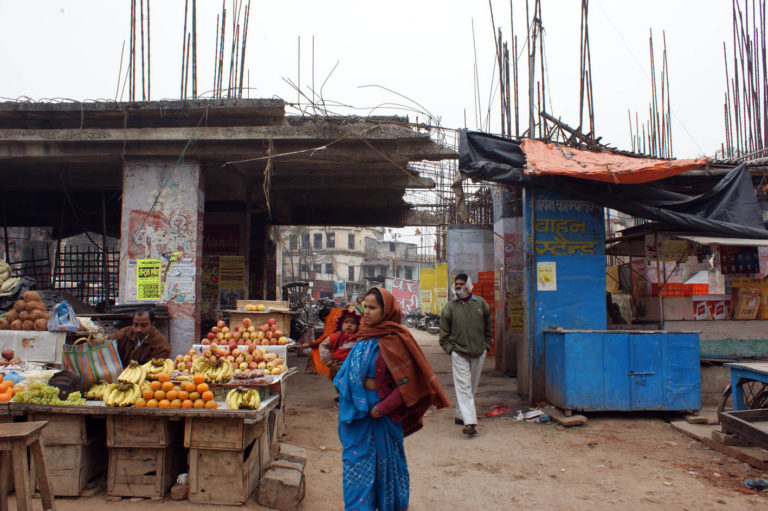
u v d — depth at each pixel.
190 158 8.09
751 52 11.51
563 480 4.56
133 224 8.03
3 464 3.05
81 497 3.86
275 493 3.80
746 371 5.32
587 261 7.66
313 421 6.67
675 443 5.61
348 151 7.98
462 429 6.28
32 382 4.30
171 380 4.11
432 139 7.85
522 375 8.10
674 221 7.29
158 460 3.87
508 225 10.67
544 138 8.09
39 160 8.24
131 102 7.71
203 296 13.49
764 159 9.20
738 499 4.08
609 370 6.49
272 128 7.75
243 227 13.67
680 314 8.23
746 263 8.73
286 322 8.49
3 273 8.47
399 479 3.05
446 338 6.27
